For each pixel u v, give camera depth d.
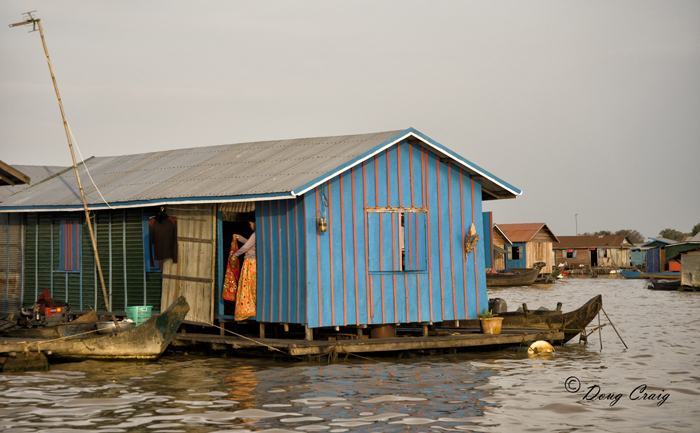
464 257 16.72
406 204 15.95
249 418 9.62
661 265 68.94
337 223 15.05
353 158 14.97
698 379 12.70
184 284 16.42
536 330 17.14
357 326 15.34
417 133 15.77
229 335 16.31
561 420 9.62
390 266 15.63
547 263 67.38
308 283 14.56
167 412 9.95
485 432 8.99
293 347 13.99
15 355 13.30
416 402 10.64
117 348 14.10
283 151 18.00
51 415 9.78
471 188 16.98
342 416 9.75
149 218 17.41
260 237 15.68
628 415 9.94
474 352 16.23
